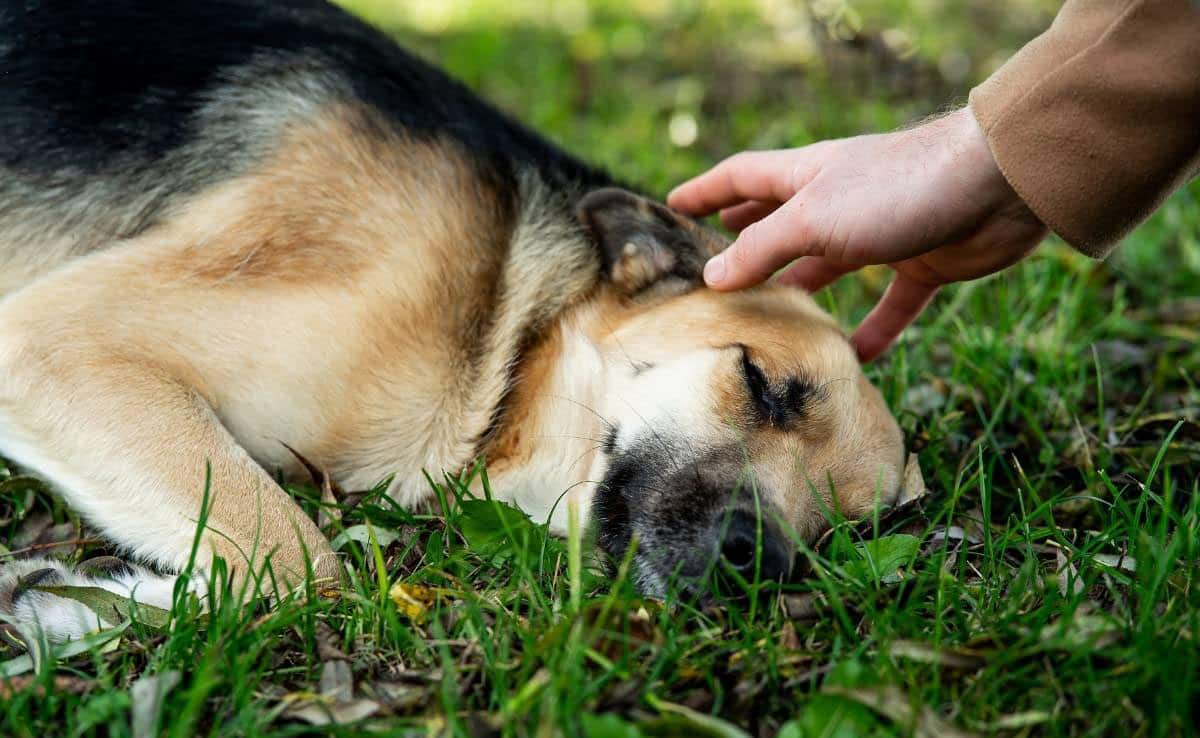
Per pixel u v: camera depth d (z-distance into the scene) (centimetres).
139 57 88
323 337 83
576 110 179
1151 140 76
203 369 82
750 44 213
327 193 85
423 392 86
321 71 89
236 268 83
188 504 78
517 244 91
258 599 73
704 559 79
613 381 88
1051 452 94
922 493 88
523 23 229
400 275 84
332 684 68
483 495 87
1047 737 64
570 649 66
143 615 74
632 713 64
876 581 74
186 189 85
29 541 83
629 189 101
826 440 87
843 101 175
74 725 65
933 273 93
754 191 95
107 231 86
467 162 90
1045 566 79
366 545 80
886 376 104
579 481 87
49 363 80
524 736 62
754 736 65
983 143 80
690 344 88
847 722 63
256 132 86
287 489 85
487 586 76
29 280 88
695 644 70
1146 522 80
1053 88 77
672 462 83
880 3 224
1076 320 115
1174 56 75
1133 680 65
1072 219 78
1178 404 103
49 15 87
